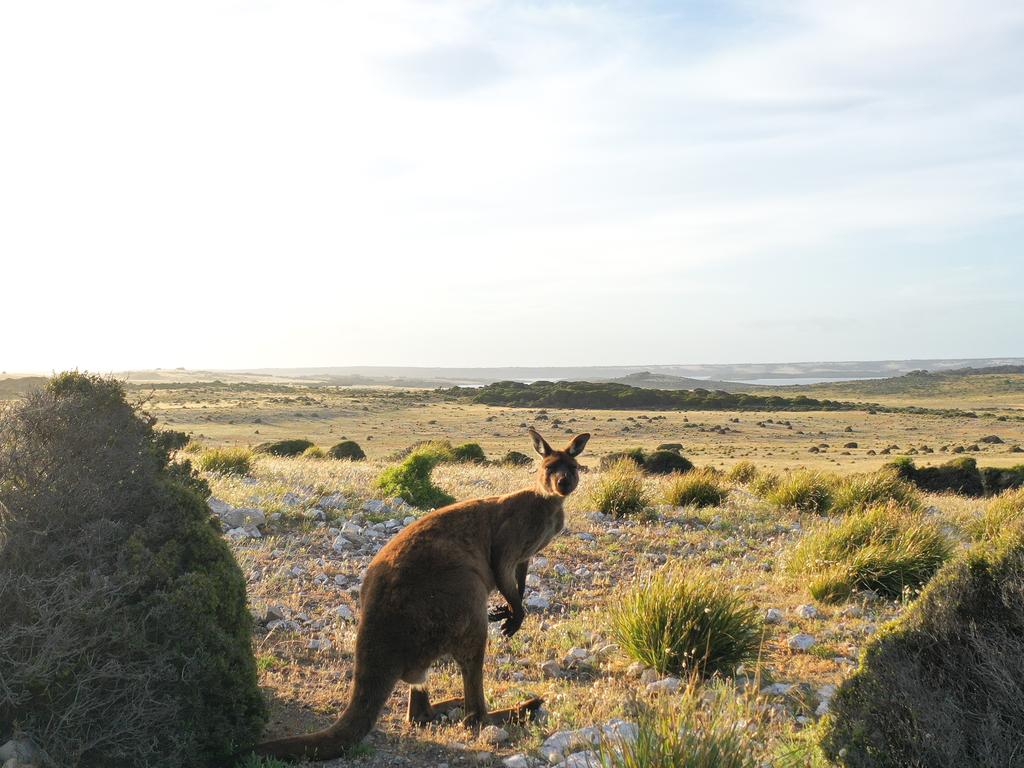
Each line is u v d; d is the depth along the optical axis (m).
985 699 4.30
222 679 5.09
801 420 129.50
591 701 6.49
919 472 29.31
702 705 5.94
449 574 5.74
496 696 6.78
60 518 4.98
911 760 4.18
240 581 5.52
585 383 195.25
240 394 159.25
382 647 5.48
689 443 90.75
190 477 6.02
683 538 14.20
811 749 4.77
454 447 35.56
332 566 10.88
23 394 5.46
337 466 22.02
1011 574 4.45
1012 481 28.53
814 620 9.23
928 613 4.62
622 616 8.09
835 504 17.17
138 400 6.00
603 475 19.97
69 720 4.57
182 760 4.81
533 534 6.47
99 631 4.81
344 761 5.28
